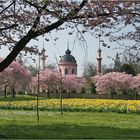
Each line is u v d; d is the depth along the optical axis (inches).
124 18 764.0
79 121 1112.2
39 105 1649.9
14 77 2694.4
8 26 817.5
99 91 3260.3
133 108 1519.4
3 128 886.4
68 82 3567.9
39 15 733.3
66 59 4623.5
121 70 3545.8
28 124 1006.4
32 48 863.7
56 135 738.8
